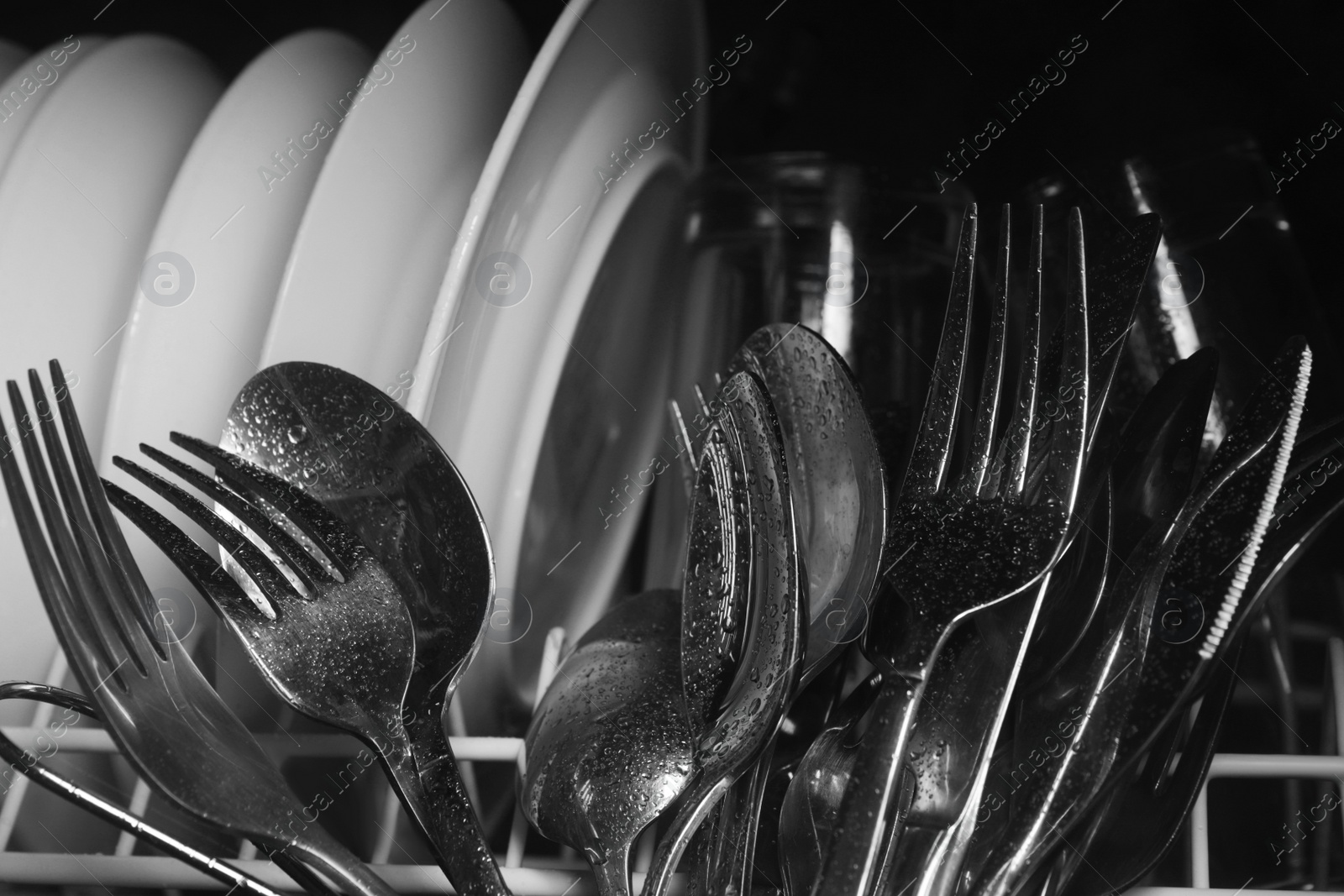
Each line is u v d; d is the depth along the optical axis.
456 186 0.52
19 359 0.45
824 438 0.41
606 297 0.58
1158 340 0.50
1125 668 0.34
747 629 0.35
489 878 0.33
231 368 0.46
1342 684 0.43
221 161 0.46
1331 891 0.39
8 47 0.57
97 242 0.48
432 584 0.38
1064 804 0.32
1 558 0.43
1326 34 0.66
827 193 0.56
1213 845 0.44
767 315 0.57
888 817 0.30
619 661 0.42
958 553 0.33
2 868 0.36
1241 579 0.34
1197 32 0.69
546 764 0.37
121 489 0.37
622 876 0.33
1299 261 0.51
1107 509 0.36
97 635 0.30
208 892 0.39
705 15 0.69
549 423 0.53
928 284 0.58
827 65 0.78
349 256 0.46
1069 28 0.73
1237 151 0.51
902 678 0.30
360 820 0.48
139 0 0.82
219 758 0.31
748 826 0.35
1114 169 0.52
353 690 0.35
